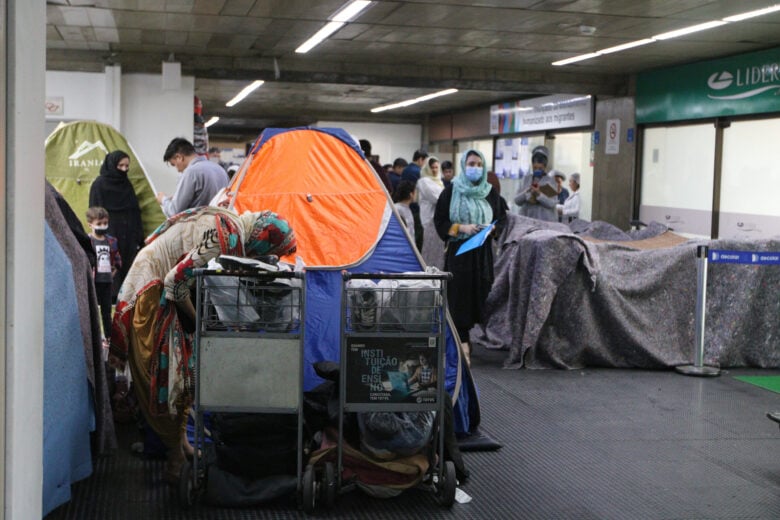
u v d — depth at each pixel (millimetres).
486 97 18250
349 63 13484
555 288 6414
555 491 3947
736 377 6414
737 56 11633
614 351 6609
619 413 5328
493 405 5461
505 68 13852
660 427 5039
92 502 3650
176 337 3662
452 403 4137
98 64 12422
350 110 22344
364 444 3711
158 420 3764
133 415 4805
